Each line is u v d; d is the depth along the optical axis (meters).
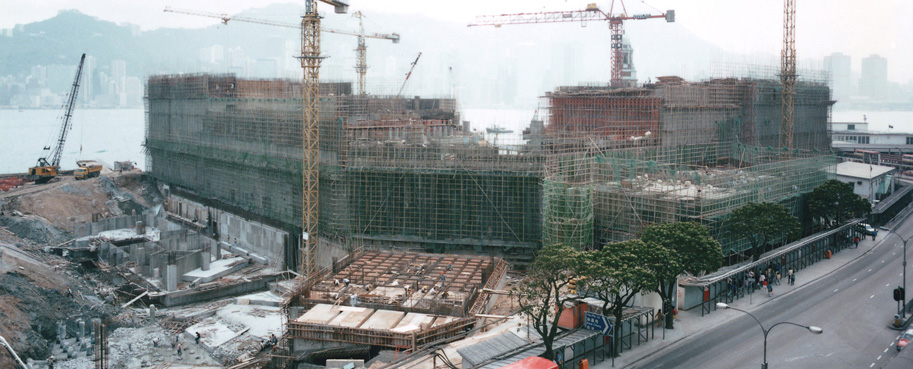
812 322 122.94
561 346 98.56
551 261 102.81
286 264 194.62
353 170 179.38
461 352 96.00
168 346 137.38
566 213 151.75
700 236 124.38
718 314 128.12
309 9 174.62
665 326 119.94
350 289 138.75
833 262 165.62
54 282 163.50
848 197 179.25
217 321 150.50
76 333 143.88
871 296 137.50
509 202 171.75
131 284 172.25
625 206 157.38
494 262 158.12
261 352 133.12
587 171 171.75
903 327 119.94
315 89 177.12
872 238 190.88
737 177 168.50
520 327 111.25
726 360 106.19
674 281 117.62
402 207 179.38
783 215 148.12
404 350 115.00
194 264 180.25
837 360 106.00
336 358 118.25
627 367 103.81
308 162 174.12
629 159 177.88
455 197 175.12
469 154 175.00
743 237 154.62
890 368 102.12
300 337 120.56
